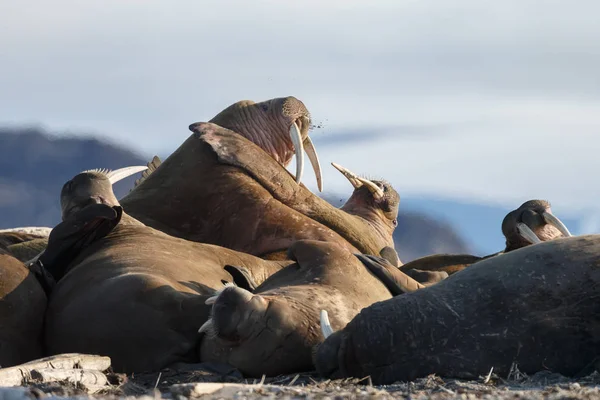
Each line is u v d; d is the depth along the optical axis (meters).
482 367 30.33
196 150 58.00
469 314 30.78
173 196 56.97
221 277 42.72
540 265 31.05
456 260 57.84
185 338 36.28
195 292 39.19
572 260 30.88
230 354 34.72
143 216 56.16
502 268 31.47
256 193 56.81
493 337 30.41
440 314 30.97
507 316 30.50
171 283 38.59
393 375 31.00
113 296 37.53
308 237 56.47
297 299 35.50
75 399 24.50
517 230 57.19
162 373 35.09
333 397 25.31
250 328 34.00
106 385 32.47
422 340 30.86
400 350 30.98
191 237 56.34
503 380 29.77
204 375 34.00
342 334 32.31
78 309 37.91
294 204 58.25
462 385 28.81
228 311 33.88
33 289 38.44
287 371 34.34
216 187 56.75
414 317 31.14
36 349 38.16
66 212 46.66
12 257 38.66
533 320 30.28
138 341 36.50
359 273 38.47
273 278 38.91
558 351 30.00
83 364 33.41
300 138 60.88
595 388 26.88
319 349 32.66
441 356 30.64
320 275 37.88
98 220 42.66
